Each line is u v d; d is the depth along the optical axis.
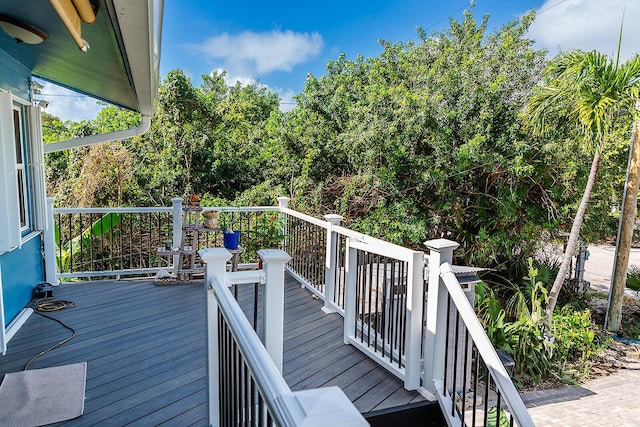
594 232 8.84
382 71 10.25
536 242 8.62
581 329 6.65
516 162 7.64
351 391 2.63
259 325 3.50
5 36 2.77
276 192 10.23
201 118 11.65
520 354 5.55
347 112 9.80
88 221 7.32
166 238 7.24
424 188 8.61
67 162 10.21
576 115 6.51
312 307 4.22
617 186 8.99
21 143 3.90
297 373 2.83
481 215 8.65
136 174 10.37
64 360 2.91
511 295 8.45
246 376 1.38
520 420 1.77
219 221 6.75
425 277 2.66
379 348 3.14
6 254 3.39
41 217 4.15
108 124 11.48
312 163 10.06
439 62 9.19
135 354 3.03
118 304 4.14
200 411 2.31
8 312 3.43
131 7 1.51
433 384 2.57
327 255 4.06
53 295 4.36
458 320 2.36
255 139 12.55
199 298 4.38
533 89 7.64
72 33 1.46
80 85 4.39
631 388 5.50
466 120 8.21
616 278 7.68
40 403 2.35
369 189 8.88
